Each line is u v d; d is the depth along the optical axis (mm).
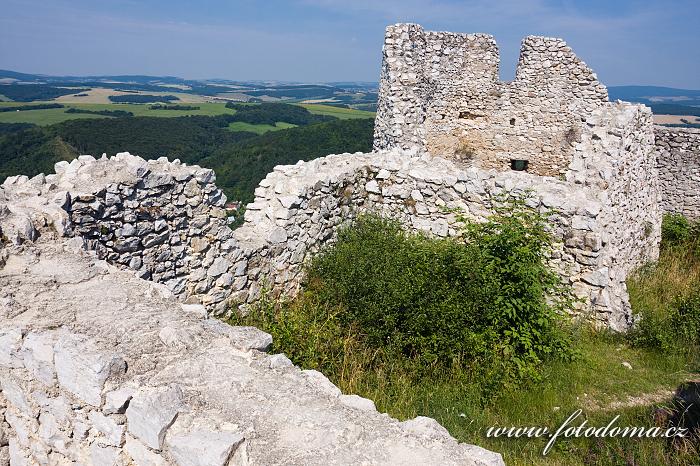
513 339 6625
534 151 13359
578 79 12539
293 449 2930
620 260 9633
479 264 6879
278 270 7684
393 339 6484
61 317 3889
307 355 5934
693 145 14852
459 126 13680
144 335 3754
